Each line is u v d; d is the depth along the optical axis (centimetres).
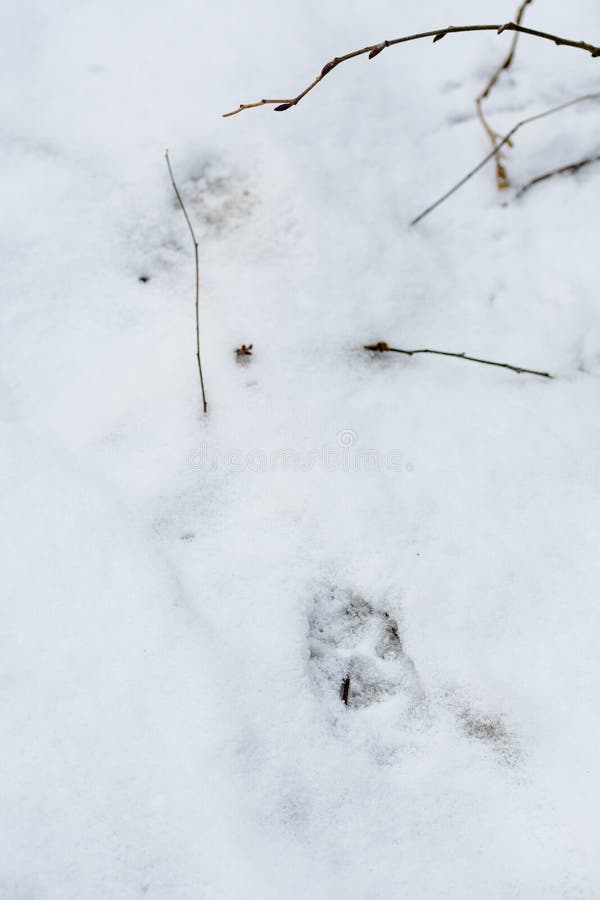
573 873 95
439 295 107
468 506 101
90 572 99
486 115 112
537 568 100
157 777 96
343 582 100
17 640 98
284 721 97
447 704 98
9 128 110
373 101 112
